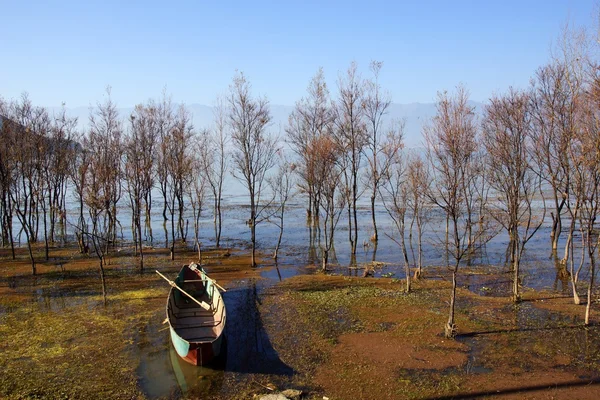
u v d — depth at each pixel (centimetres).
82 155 4675
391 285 2598
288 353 1658
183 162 5216
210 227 5328
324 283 2680
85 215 5947
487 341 1709
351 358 1598
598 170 1767
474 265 3147
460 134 1939
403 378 1436
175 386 1423
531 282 2638
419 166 2783
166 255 3647
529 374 1440
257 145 4472
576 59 1873
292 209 7056
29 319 2027
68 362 1589
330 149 3988
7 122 3659
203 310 2122
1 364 1570
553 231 3494
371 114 5591
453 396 1319
